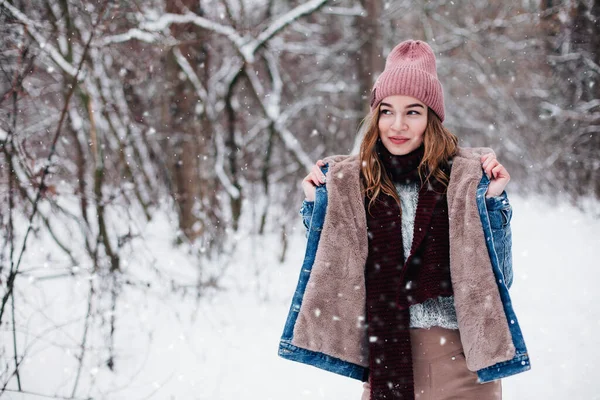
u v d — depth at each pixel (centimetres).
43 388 378
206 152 831
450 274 229
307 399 385
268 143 892
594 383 398
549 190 1438
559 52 1327
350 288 236
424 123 244
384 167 245
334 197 240
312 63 1356
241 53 830
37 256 541
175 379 405
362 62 1120
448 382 230
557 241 959
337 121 1317
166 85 804
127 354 439
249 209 929
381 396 228
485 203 225
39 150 533
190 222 781
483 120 1534
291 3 1127
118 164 697
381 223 239
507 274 233
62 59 544
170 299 550
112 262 447
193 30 856
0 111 404
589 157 1320
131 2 662
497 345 218
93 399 351
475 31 1300
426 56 252
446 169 242
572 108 1353
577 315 552
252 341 486
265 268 684
